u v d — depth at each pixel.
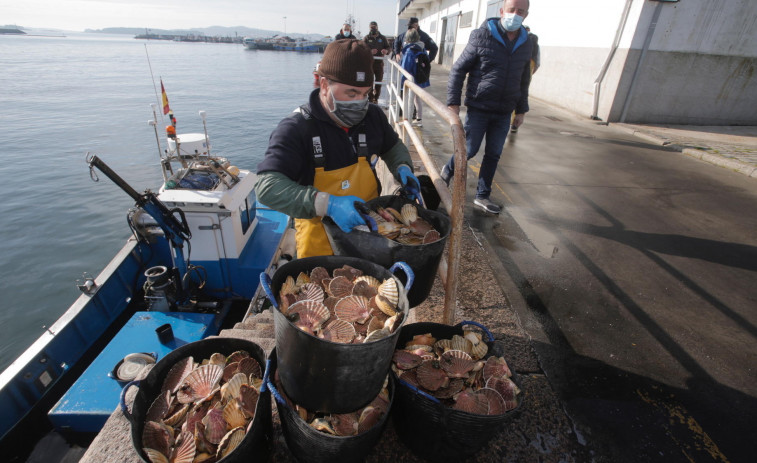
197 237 4.49
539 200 5.00
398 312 1.30
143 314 4.11
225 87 38.47
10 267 10.45
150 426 1.33
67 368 3.89
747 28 8.49
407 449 1.65
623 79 9.10
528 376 2.15
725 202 5.16
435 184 2.09
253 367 1.57
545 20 12.31
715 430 2.00
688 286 3.29
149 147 19.44
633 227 4.35
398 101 5.36
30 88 35.69
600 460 1.77
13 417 3.36
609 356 2.46
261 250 5.05
